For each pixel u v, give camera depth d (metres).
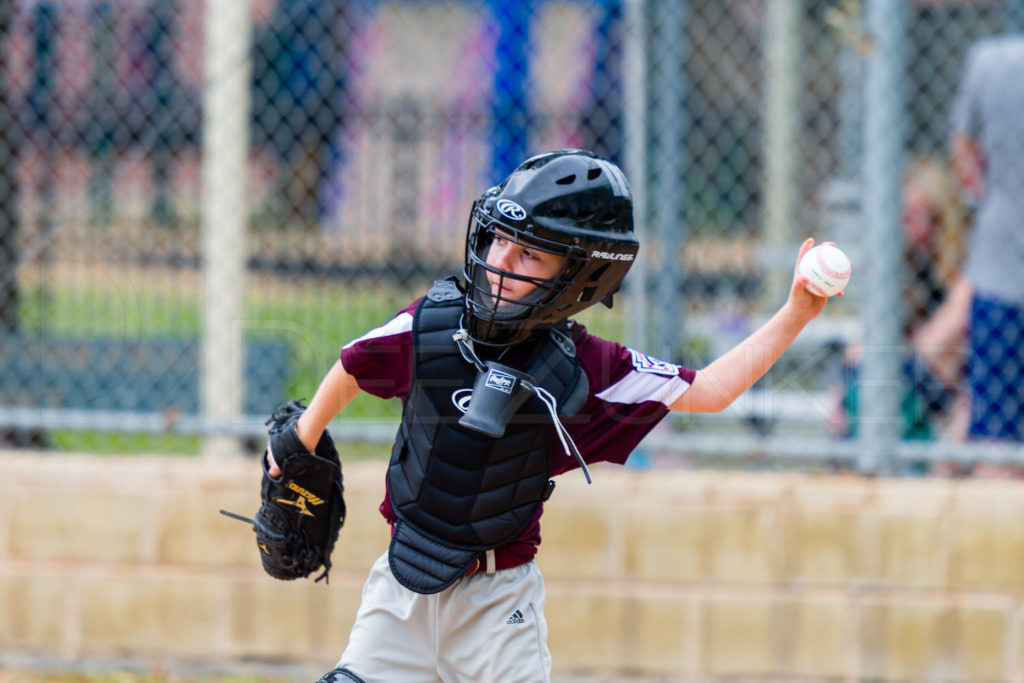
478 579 9.21
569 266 8.65
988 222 16.52
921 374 16.98
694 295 23.38
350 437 15.53
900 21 16.09
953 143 18.45
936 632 15.08
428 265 24.09
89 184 24.11
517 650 9.20
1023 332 16.25
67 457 16.47
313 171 25.39
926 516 15.03
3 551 15.81
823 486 15.47
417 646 9.39
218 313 18.09
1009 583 14.99
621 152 23.56
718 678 15.27
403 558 9.05
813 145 27.28
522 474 8.91
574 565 15.36
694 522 15.27
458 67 27.19
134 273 22.00
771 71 26.98
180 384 19.09
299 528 9.93
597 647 15.35
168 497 15.69
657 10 18.98
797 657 15.20
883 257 16.05
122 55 25.94
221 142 18.73
